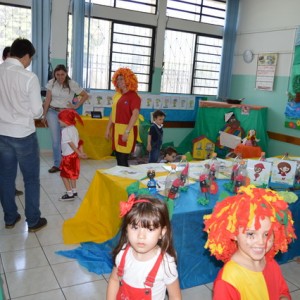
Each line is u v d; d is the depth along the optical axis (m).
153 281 1.27
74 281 2.25
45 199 3.61
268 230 1.12
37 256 2.51
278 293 1.23
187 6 6.15
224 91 6.60
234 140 5.61
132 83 3.36
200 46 6.43
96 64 5.62
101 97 5.62
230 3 6.23
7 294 2.07
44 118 4.94
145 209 1.24
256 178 2.46
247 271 1.16
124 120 3.39
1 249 2.57
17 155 2.66
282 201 1.16
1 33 4.86
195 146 5.92
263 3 5.84
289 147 5.51
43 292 2.12
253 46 6.09
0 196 2.83
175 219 2.01
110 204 2.55
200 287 2.25
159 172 2.67
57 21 5.10
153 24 5.88
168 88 6.36
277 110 5.69
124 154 3.47
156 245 1.31
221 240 1.18
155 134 4.31
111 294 1.38
